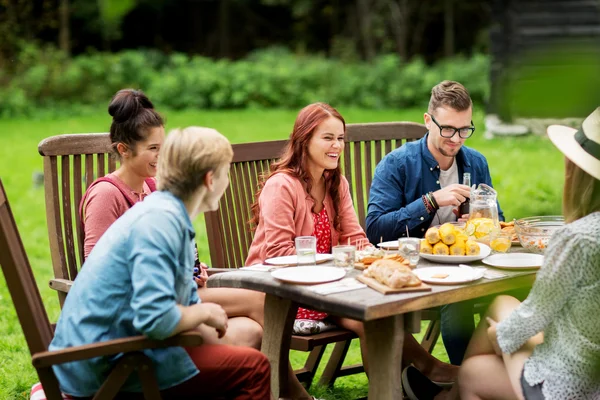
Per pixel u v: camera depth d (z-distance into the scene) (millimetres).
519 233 2900
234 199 3633
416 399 2945
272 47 22938
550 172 9375
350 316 2176
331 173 3314
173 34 22797
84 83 18656
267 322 2705
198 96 18906
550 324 2211
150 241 2133
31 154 12133
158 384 2221
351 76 19672
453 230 2730
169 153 2264
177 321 2092
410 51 24266
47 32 20109
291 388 2803
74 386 2236
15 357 4055
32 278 2514
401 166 3678
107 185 2977
